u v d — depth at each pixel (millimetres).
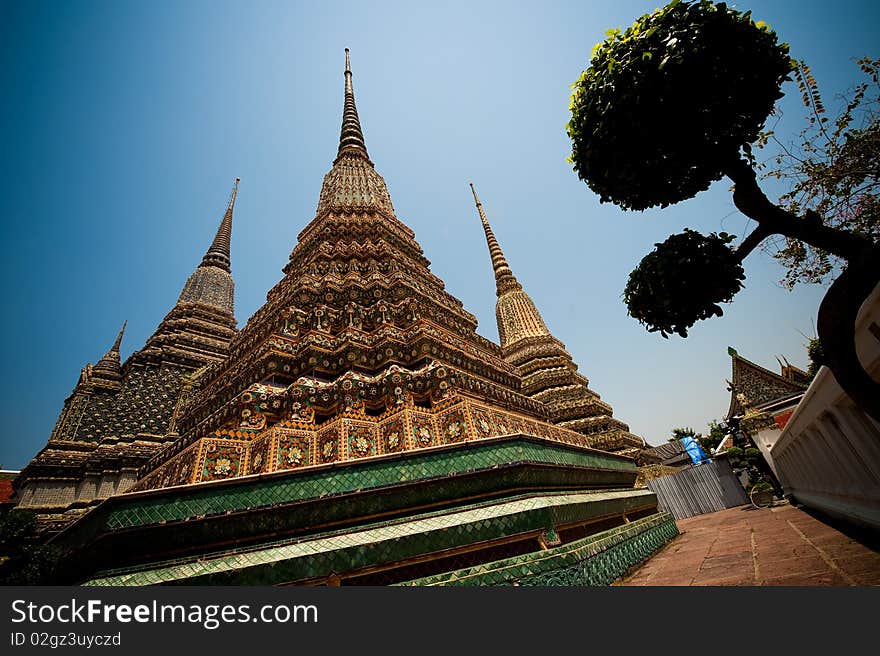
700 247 4434
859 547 6219
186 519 5559
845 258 3676
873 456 6246
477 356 12727
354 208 17438
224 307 31562
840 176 5582
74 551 6082
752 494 18844
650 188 4867
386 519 6699
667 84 4066
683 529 15836
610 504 10500
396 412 8727
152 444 21234
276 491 6227
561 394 26812
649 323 4961
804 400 8164
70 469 19531
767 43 4109
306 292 11938
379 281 12914
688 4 4172
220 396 10945
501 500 7145
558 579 6016
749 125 4266
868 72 5379
